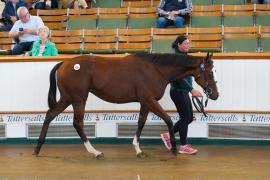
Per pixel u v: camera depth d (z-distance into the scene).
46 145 9.43
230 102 9.08
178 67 8.09
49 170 7.38
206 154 8.45
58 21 14.51
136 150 8.30
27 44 10.99
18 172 7.25
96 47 12.56
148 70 8.09
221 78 9.05
